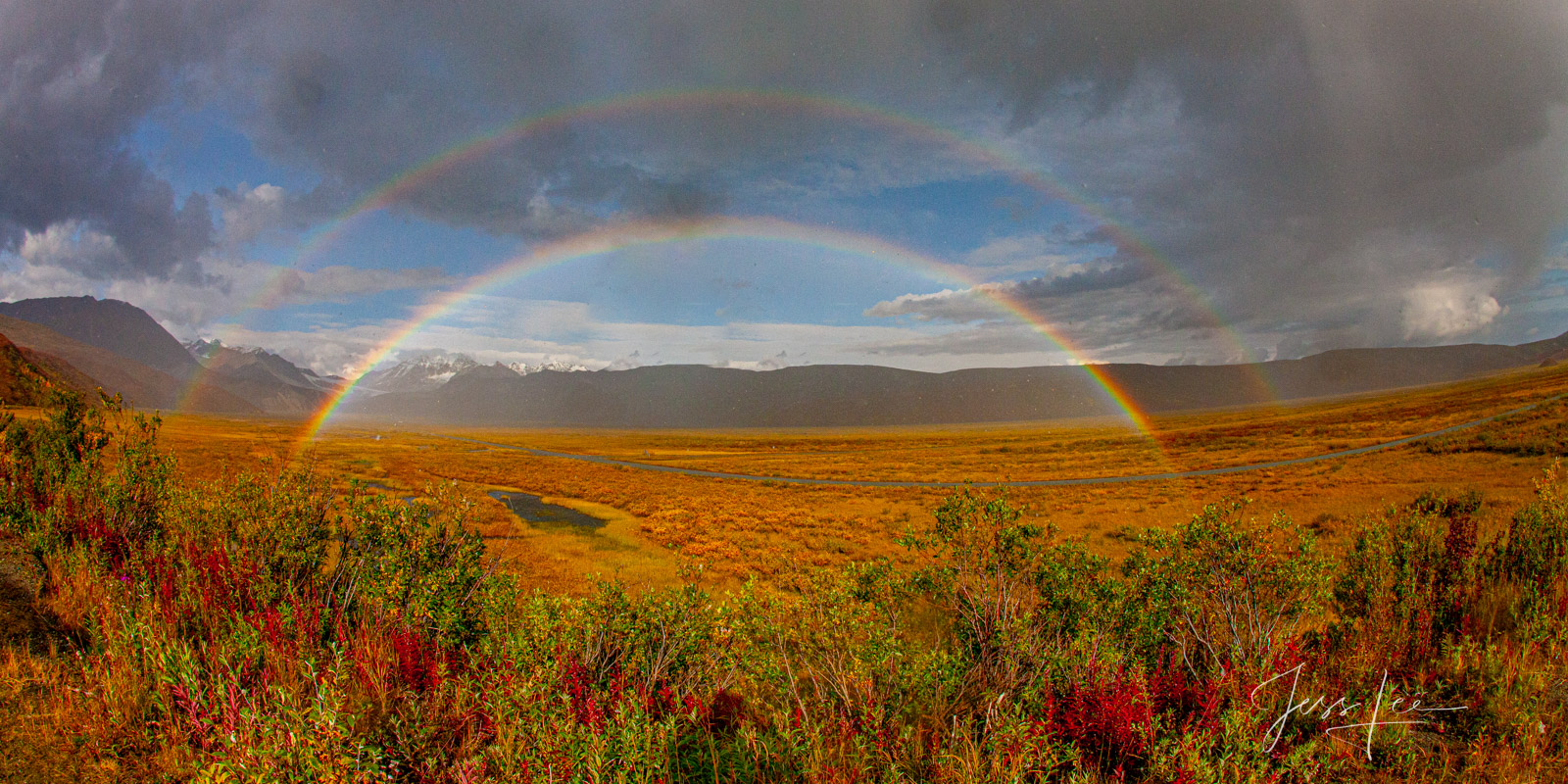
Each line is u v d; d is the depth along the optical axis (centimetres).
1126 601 632
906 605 745
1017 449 11906
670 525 3184
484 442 17288
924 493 5303
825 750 439
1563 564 758
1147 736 442
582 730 398
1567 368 18538
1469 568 722
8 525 871
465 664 561
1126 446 10725
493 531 2572
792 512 3916
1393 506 789
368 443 12444
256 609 602
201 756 419
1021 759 402
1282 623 622
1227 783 413
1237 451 7962
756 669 552
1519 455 3962
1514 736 478
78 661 557
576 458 10900
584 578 1725
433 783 409
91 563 725
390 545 679
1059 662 529
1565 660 602
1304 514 2569
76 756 443
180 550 735
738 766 450
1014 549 641
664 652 552
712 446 16788
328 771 371
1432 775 446
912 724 507
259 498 738
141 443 970
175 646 502
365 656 539
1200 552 641
